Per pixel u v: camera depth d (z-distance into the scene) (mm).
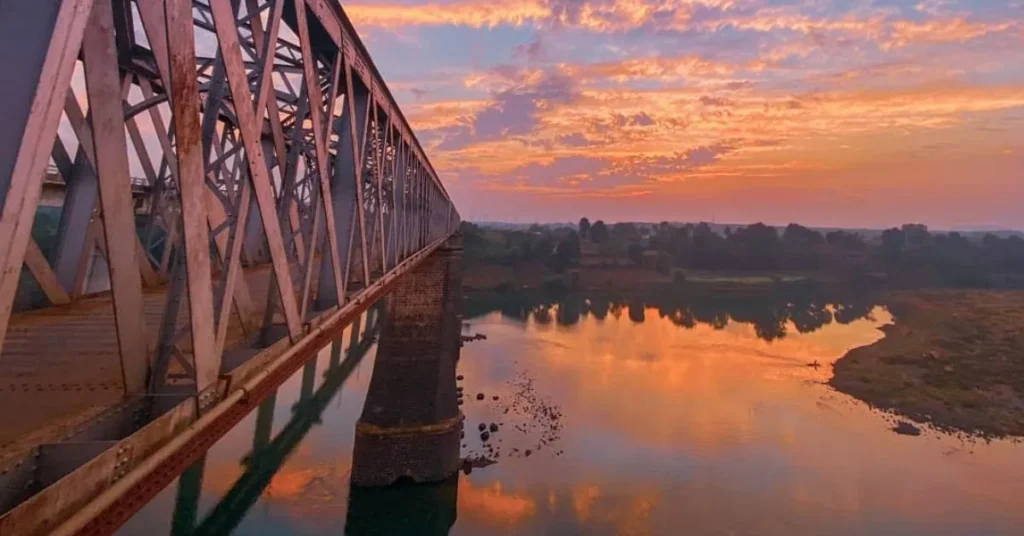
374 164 9750
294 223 7629
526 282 100125
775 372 46219
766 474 26984
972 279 99875
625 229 167750
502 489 24688
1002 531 22562
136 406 3826
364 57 8398
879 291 99312
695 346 56312
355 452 23422
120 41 6844
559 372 44719
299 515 22141
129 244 3654
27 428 3562
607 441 30344
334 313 7391
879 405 38188
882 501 24766
